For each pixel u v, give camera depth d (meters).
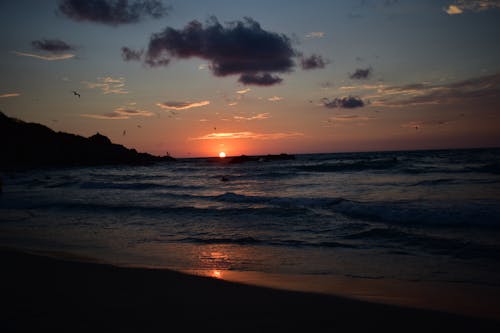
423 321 4.69
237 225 12.92
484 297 5.73
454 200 16.20
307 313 4.98
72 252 9.49
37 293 5.63
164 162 106.25
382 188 22.66
